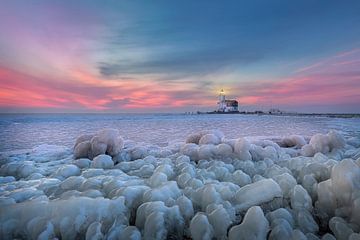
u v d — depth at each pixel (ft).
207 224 8.44
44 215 8.83
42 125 98.22
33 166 16.16
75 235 8.70
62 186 12.10
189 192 10.91
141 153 20.07
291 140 22.35
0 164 18.25
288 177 10.84
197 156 18.34
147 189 10.78
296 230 8.00
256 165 15.60
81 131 68.85
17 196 10.82
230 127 79.36
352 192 9.08
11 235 8.59
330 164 12.25
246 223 8.20
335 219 8.70
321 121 111.24
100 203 9.16
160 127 83.05
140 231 9.11
